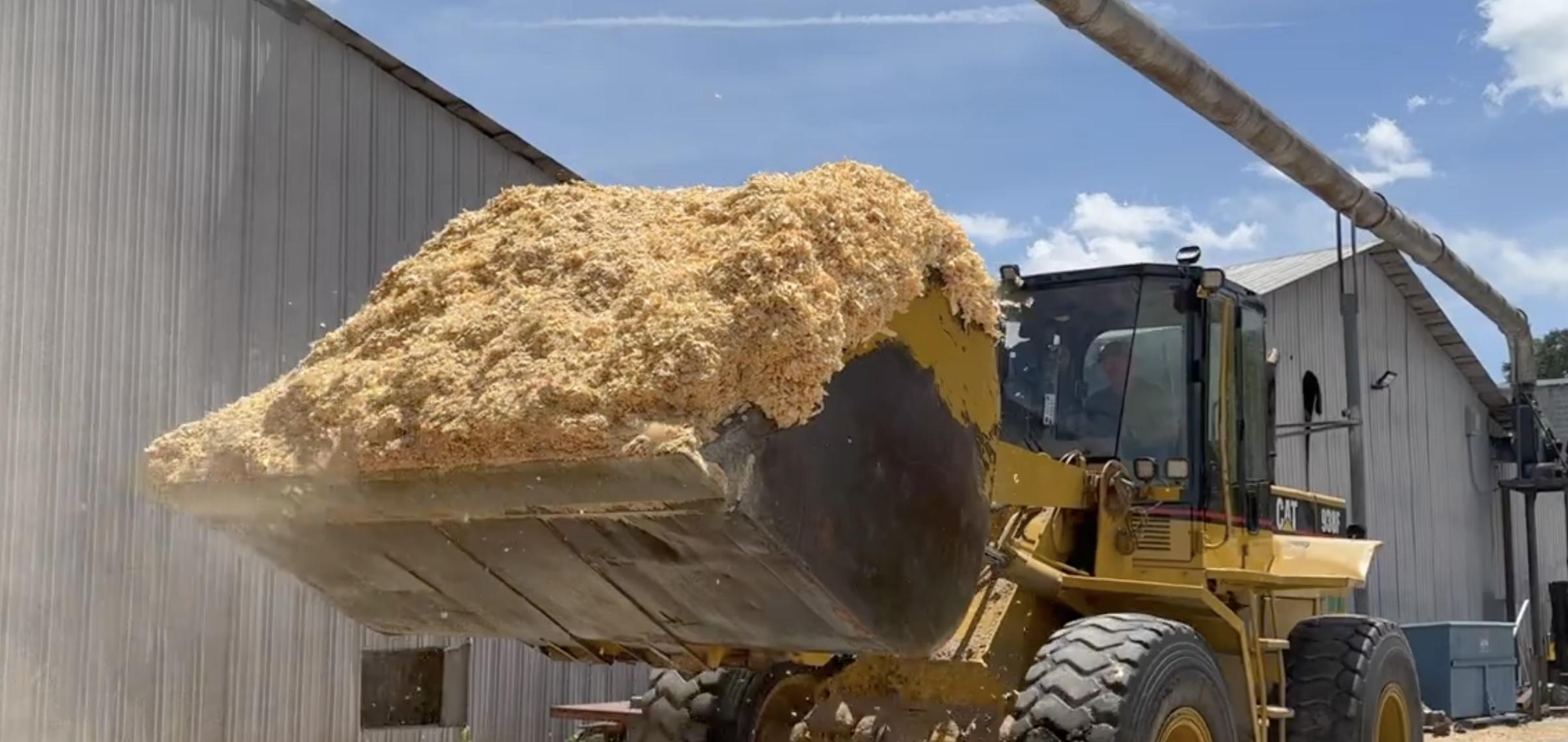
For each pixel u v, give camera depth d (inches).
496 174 426.6
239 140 352.2
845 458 140.7
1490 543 910.4
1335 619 279.1
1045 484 212.8
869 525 143.6
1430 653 580.4
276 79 362.6
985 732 196.5
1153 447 235.0
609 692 446.3
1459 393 893.8
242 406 171.9
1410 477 824.3
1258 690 239.0
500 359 142.4
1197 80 356.5
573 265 153.8
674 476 124.1
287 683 352.2
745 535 131.9
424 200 402.0
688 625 152.9
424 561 159.0
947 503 156.5
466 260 165.0
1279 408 704.4
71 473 311.6
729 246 143.6
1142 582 218.2
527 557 149.6
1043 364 246.5
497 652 410.3
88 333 316.8
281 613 351.9
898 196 157.8
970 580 160.9
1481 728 583.2
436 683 397.4
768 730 220.5
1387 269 818.2
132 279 326.3
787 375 132.6
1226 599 241.6
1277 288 714.2
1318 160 437.1
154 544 325.1
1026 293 251.4
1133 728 179.5
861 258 145.3
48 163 312.7
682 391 128.0
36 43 312.5
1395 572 794.2
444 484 140.1
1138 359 240.2
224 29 350.9
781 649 153.1
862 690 209.8
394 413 143.0
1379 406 801.6
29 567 303.0
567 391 130.6
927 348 156.2
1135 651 185.9
